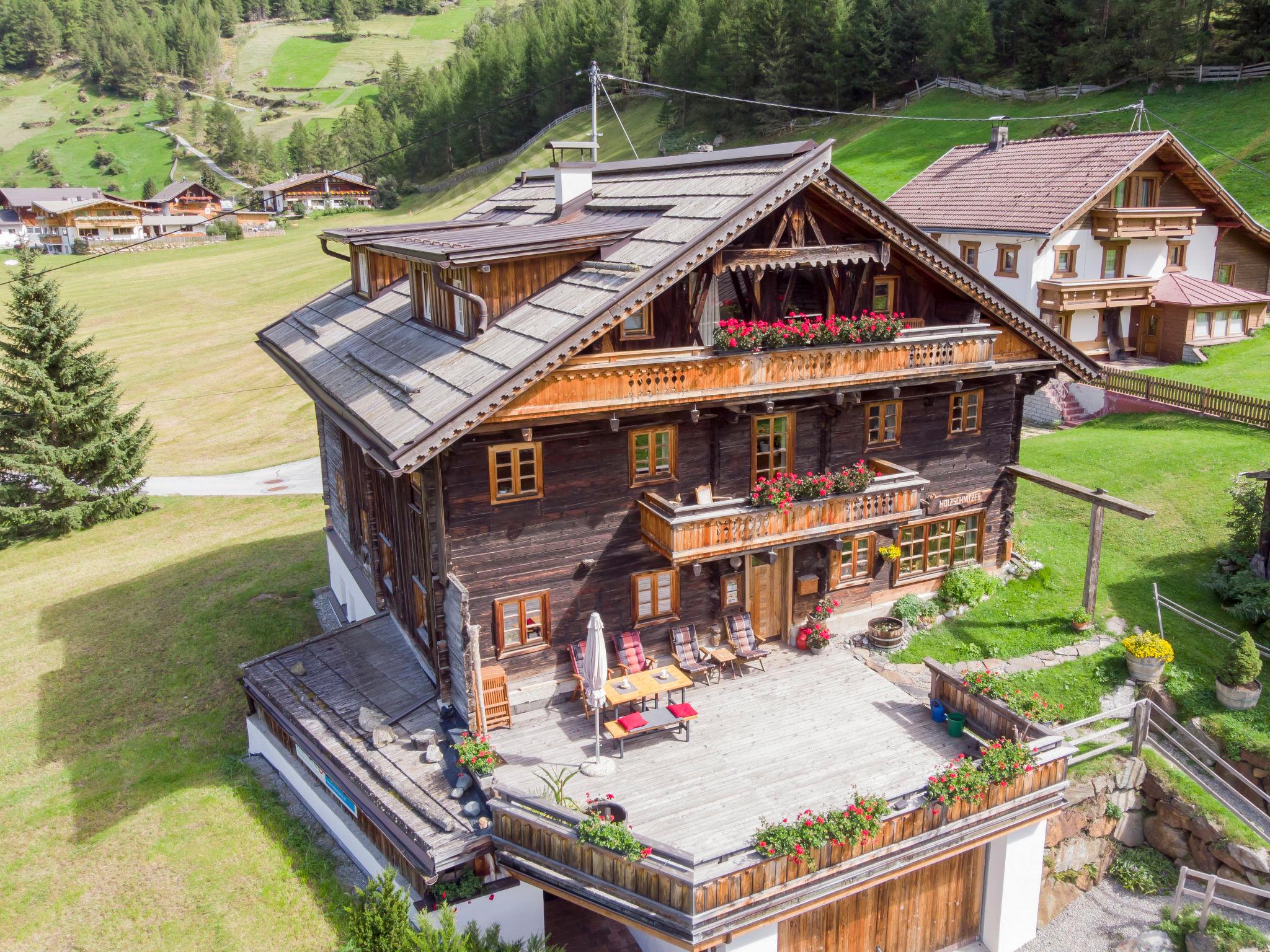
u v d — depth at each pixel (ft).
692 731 63.82
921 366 70.44
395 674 70.18
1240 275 147.13
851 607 79.05
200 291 277.85
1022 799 56.90
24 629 94.68
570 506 64.03
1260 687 71.05
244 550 111.14
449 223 92.58
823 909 54.24
